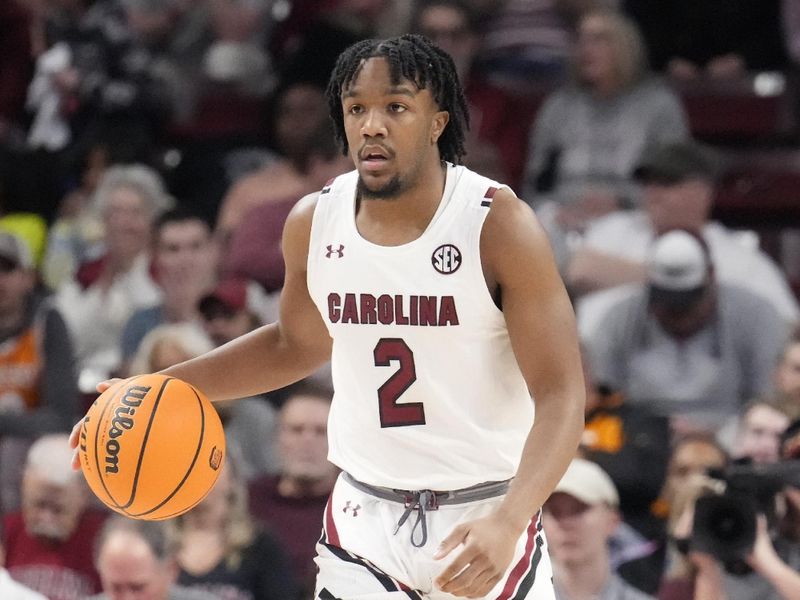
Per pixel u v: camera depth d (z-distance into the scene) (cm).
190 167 2880
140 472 1129
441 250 1115
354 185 1155
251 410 2116
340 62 1121
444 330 1123
